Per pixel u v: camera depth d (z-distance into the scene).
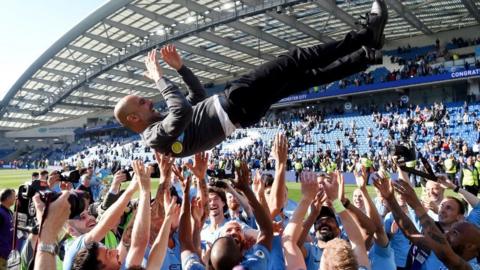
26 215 3.54
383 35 3.31
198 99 3.70
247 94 3.26
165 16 31.06
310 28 32.81
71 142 68.81
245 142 39.12
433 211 5.23
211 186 4.78
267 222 3.10
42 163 55.72
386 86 36.94
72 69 44.84
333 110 41.06
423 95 37.00
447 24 36.78
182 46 37.22
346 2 26.92
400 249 4.56
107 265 3.05
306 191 3.29
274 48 39.75
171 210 3.49
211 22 28.95
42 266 2.32
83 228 4.43
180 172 3.97
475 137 28.98
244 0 26.86
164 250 3.28
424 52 39.34
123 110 3.39
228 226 3.72
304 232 3.39
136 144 49.06
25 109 60.44
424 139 29.98
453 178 17.55
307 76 3.26
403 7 28.92
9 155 71.31
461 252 3.43
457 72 33.31
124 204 3.51
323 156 28.75
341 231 4.50
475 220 4.85
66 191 2.63
